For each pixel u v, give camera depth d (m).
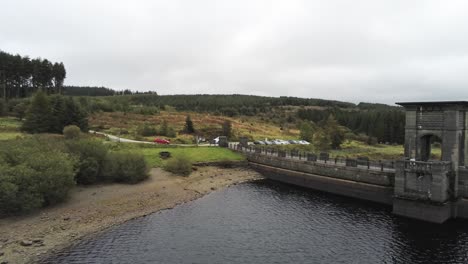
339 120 149.00
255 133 109.44
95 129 88.50
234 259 25.47
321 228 32.09
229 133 94.69
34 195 32.06
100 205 37.09
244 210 37.88
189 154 62.34
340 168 44.66
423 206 33.56
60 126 72.56
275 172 55.44
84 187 42.47
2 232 28.39
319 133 85.31
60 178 35.16
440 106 33.84
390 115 121.50
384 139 117.75
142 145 64.44
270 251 26.98
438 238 29.28
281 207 39.06
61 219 32.34
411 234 30.25
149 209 37.41
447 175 33.28
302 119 160.75
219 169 59.09
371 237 29.77
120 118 111.06
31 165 33.62
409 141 36.22
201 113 151.88
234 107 185.50
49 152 37.53
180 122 114.06
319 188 47.62
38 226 30.33
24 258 24.53
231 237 29.80
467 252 26.67
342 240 29.19
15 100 108.56
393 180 38.59
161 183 47.09
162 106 158.38
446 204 33.09
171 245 27.83
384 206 38.88
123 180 46.12
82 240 28.38
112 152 47.38
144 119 114.44
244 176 56.91
